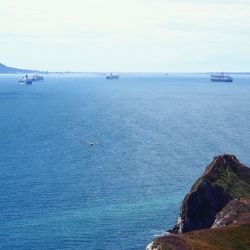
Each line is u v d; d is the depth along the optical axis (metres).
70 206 133.00
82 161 193.62
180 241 87.56
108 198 140.88
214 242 88.62
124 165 186.62
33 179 162.25
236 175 135.00
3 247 106.12
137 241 110.31
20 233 113.81
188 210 119.81
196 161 196.50
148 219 123.94
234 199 117.56
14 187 151.62
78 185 154.62
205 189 122.62
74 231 115.06
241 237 90.94
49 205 133.88
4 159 196.88
